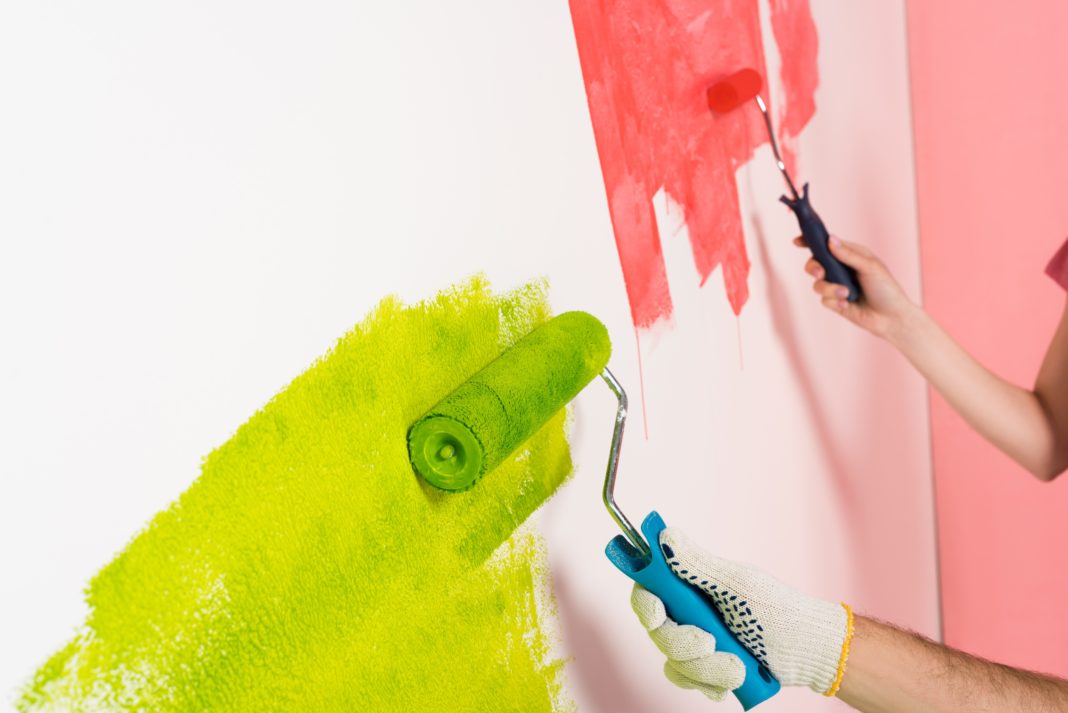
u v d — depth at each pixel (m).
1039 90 1.36
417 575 0.58
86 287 0.41
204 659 0.44
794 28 1.10
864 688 0.73
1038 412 1.10
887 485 1.39
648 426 0.83
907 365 1.45
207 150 0.46
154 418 0.43
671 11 0.86
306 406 0.51
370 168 0.55
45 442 0.39
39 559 0.38
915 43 1.46
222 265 0.46
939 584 1.61
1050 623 1.52
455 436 0.55
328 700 0.51
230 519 0.46
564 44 0.73
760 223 1.03
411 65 0.58
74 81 0.40
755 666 0.69
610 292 0.78
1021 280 1.44
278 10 0.49
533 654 0.68
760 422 1.04
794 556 1.12
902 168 1.45
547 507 0.70
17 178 0.38
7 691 0.37
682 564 0.67
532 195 0.69
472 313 0.63
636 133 0.81
